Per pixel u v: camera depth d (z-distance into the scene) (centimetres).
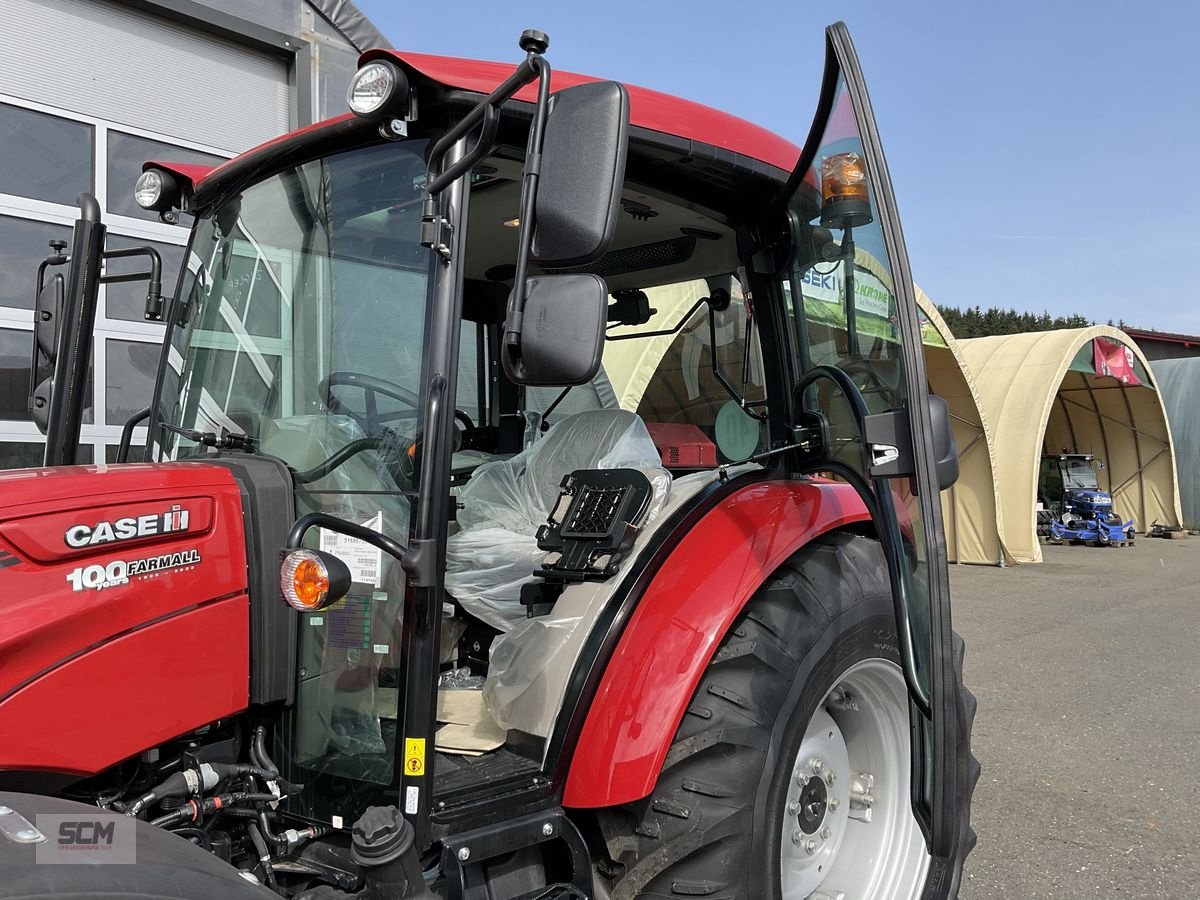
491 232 288
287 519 201
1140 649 714
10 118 549
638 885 205
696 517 235
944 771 183
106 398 577
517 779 198
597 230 159
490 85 190
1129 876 335
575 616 214
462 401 330
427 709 180
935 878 264
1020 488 1375
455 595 247
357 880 179
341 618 194
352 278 205
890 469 199
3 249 547
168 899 134
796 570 244
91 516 174
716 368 299
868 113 192
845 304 227
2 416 542
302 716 197
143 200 246
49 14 565
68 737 166
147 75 613
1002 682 611
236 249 233
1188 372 2016
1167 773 441
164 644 179
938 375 1317
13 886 124
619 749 198
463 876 183
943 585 184
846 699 265
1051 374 1464
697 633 212
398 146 201
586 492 236
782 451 261
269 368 218
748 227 272
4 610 161
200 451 224
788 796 238
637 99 222
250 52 670
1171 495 1806
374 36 727
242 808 186
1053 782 430
